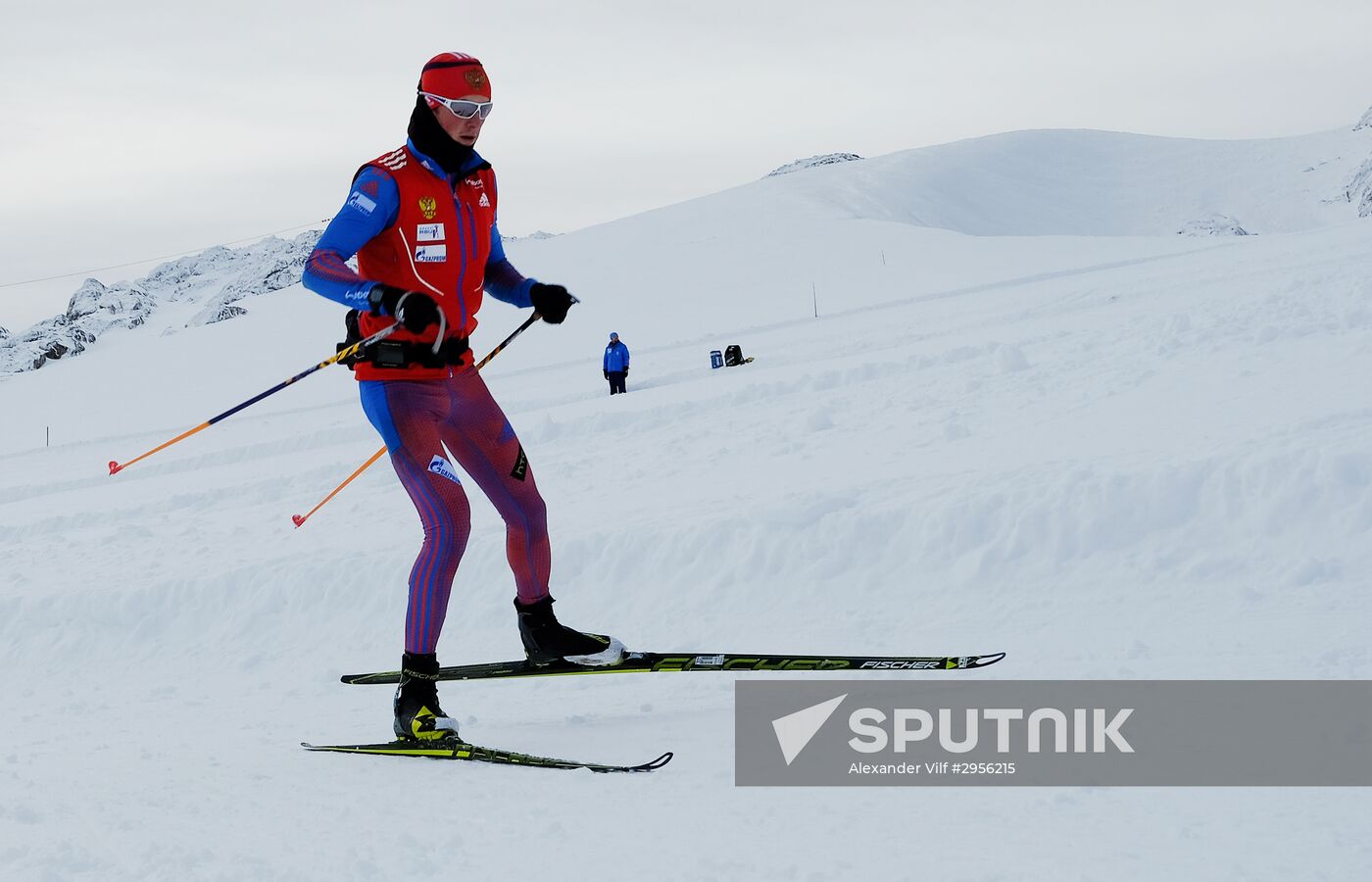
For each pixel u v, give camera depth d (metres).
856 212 76.75
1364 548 4.61
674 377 20.47
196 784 3.32
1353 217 99.81
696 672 4.34
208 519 10.34
